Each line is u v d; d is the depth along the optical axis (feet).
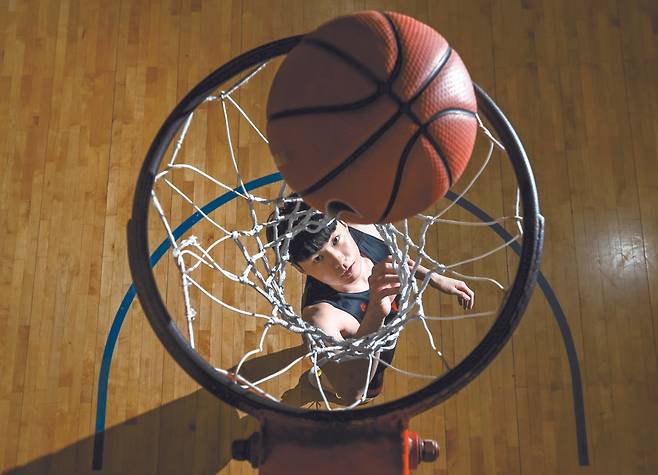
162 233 9.64
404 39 4.22
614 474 8.41
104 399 8.84
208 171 9.99
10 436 8.65
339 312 7.64
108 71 10.59
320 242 7.11
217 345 9.11
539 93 10.41
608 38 10.75
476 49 10.72
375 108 4.09
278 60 10.71
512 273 9.39
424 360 8.98
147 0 11.08
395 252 7.68
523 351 9.04
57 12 10.96
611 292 9.34
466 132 4.31
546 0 11.03
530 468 8.47
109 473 8.45
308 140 4.18
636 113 10.28
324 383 8.69
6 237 9.62
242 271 9.45
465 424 8.68
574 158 10.02
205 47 10.79
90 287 9.41
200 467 8.49
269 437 4.75
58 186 9.91
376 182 4.23
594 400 8.77
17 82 10.49
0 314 9.25
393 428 4.74
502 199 9.73
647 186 9.87
